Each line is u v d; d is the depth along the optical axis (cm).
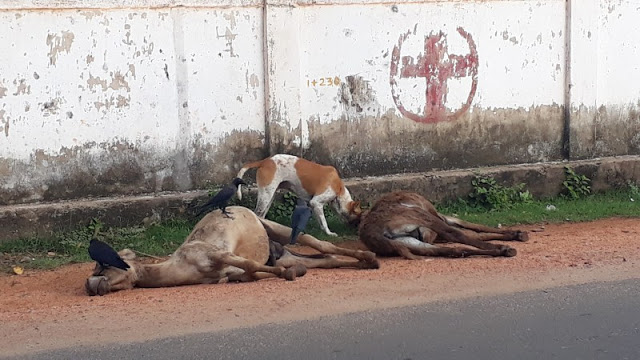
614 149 1225
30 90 987
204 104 1052
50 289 816
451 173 1143
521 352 625
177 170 1048
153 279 780
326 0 1080
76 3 991
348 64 1102
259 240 823
